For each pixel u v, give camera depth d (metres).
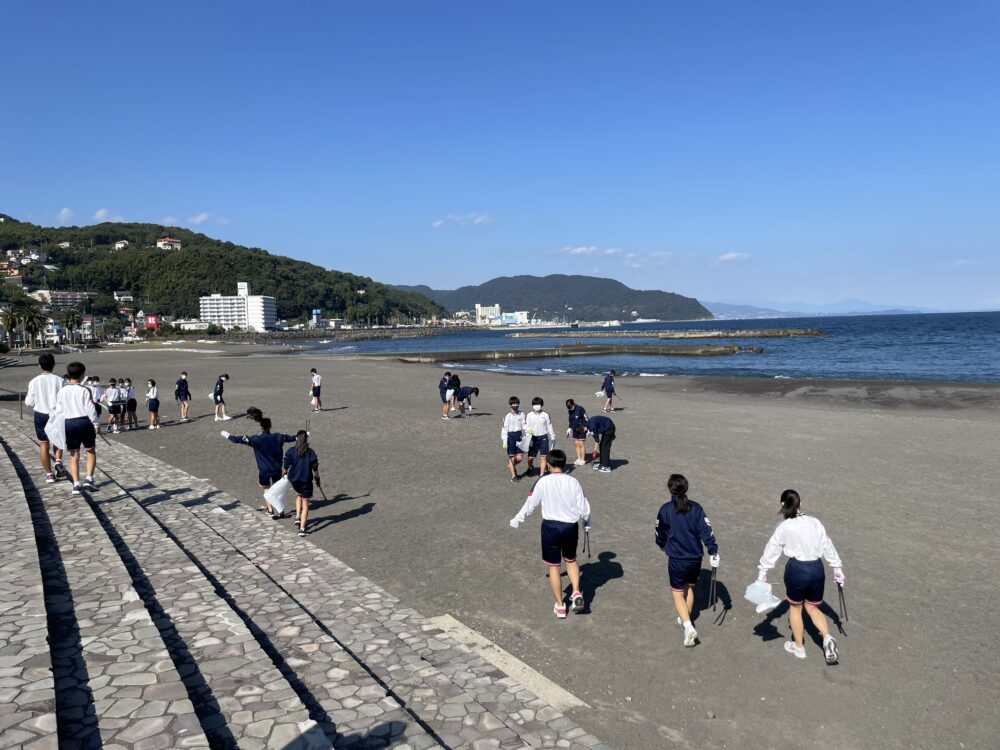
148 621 5.34
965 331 116.69
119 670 4.50
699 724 5.22
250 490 12.91
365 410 25.84
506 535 10.03
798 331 116.00
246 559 8.27
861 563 8.67
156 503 11.02
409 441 18.61
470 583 8.15
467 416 24.00
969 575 8.24
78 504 9.11
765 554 6.42
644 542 9.63
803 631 6.55
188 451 17.30
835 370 49.47
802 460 15.37
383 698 4.82
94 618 5.36
